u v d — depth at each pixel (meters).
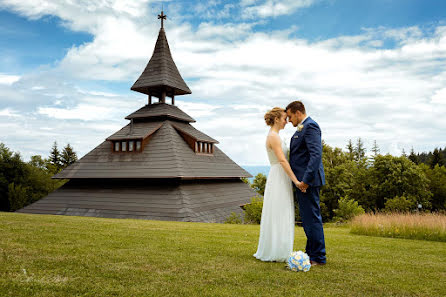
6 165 51.22
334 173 33.16
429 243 7.35
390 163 39.75
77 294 3.08
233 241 6.36
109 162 28.95
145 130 29.91
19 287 3.20
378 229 9.25
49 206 26.95
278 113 4.83
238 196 32.66
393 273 4.14
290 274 3.94
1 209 51.69
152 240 6.06
